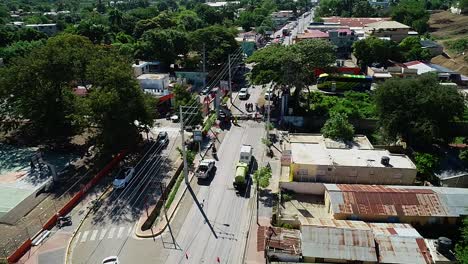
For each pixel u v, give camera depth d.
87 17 177.62
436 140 57.91
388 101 55.59
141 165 55.09
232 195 46.97
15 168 54.69
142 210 44.44
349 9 185.00
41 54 59.88
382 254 33.25
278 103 77.94
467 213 38.41
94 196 47.41
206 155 57.38
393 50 97.00
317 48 71.69
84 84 68.19
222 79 95.06
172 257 36.75
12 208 44.62
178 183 49.81
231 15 170.88
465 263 31.45
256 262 35.66
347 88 83.31
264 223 41.25
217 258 36.47
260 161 55.09
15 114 64.25
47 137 65.25
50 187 49.06
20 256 36.84
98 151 58.66
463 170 49.72
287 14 185.12
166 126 68.69
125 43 112.88
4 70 61.41
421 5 165.25
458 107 54.00
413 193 40.66
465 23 144.25
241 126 68.00
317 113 69.88
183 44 100.00
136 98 55.12
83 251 37.56
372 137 62.25
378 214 38.53
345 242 34.12
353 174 45.59
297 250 34.56
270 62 70.12
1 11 196.50
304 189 45.78
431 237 38.19
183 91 69.19
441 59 105.69
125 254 37.09
